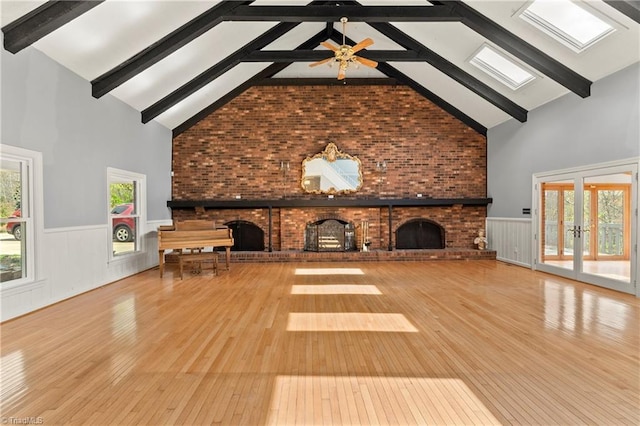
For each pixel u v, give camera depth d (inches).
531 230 276.2
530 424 79.1
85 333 135.5
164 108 275.6
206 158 332.2
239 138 332.8
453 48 258.4
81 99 201.0
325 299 185.6
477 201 330.6
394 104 337.1
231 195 333.4
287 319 152.6
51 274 176.9
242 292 201.5
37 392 92.4
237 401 88.4
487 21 216.2
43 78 171.9
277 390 93.6
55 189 180.4
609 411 84.0
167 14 188.9
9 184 158.9
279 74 337.1
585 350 118.8
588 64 206.2
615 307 169.6
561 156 245.0
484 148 339.3
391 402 87.9
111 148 232.1
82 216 202.1
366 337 131.3
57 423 79.5
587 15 186.9
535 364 108.7
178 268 284.8
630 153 192.9
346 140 336.8
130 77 213.8
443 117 338.3
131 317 155.3
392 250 321.1
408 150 337.4
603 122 209.9
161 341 127.5
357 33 297.4
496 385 96.1
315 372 103.7
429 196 337.7
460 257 320.2
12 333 135.5
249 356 114.7
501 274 254.7
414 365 108.1
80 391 93.0
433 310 165.3
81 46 179.6
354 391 93.1
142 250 274.4
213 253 257.4
